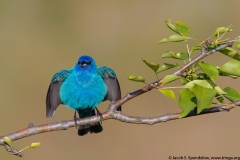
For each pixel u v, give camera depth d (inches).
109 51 828.0
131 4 900.6
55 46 829.8
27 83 757.9
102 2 899.4
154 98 690.2
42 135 622.2
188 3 913.5
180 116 239.0
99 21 878.4
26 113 695.1
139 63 802.2
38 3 890.7
